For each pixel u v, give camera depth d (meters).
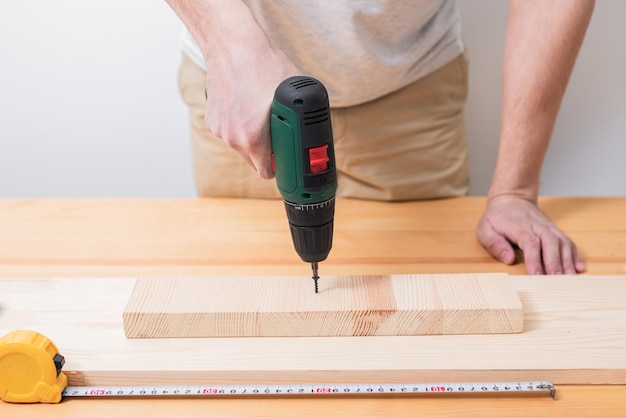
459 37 1.52
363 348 0.98
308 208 0.92
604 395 0.93
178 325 1.00
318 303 1.01
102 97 1.95
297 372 0.94
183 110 1.96
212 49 0.97
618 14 1.72
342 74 1.38
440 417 0.89
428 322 1.00
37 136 2.02
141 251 1.31
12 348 0.88
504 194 1.38
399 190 1.54
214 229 1.39
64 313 1.06
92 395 0.92
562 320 1.03
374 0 1.26
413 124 1.52
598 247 1.31
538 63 1.31
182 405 0.91
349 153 1.54
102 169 2.07
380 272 1.23
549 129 1.36
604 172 1.94
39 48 1.88
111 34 1.85
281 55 0.95
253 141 0.90
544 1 1.31
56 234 1.38
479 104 1.86
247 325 1.00
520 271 1.25
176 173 2.06
